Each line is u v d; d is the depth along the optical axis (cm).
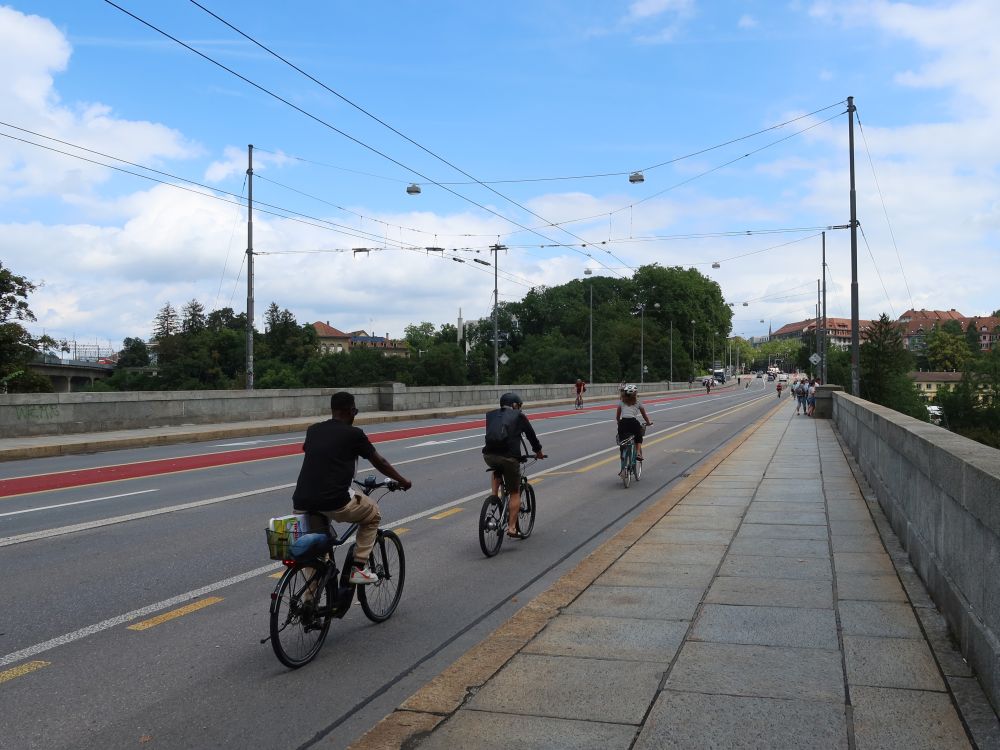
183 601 641
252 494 1197
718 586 644
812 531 869
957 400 9062
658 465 1675
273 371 10606
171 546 838
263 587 684
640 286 13025
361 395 3344
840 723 379
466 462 1681
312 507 528
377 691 465
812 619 547
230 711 434
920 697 408
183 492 1217
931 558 587
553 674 453
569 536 928
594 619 559
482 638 564
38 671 489
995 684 384
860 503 1055
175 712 432
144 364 16000
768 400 6600
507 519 853
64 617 596
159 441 2116
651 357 11656
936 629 517
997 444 7931
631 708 404
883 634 511
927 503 612
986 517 403
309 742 399
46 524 954
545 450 1997
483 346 13175
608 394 6862
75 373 10619
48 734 403
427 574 746
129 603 633
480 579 728
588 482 1408
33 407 2031
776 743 360
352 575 561
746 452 1833
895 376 5638
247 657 519
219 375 11688
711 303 13400
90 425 2166
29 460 1694
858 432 1536
